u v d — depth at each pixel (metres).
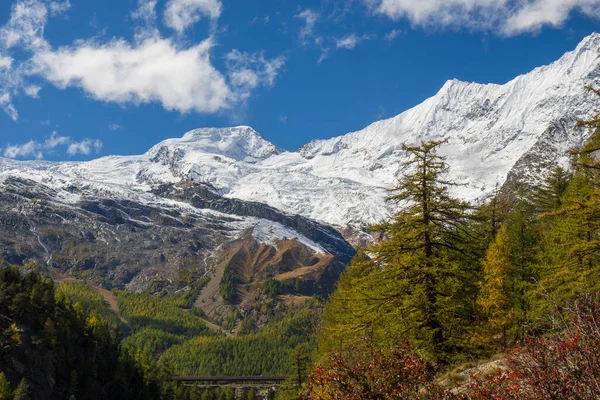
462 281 26.44
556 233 34.06
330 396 12.06
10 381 78.69
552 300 12.36
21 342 84.69
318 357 46.25
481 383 11.76
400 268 26.33
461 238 27.14
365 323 25.83
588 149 24.00
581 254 25.23
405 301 25.66
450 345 25.20
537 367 10.34
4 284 96.56
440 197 26.80
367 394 11.86
